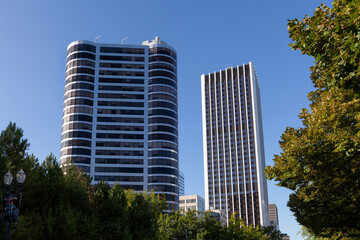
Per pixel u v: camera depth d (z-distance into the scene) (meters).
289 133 21.30
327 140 18.03
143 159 110.19
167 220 50.97
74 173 27.81
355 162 18.34
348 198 20.16
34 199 22.84
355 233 24.05
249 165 189.62
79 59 116.69
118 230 25.53
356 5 10.73
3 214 16.36
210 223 51.56
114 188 30.09
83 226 23.19
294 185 21.58
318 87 23.16
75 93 113.06
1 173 21.80
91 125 111.50
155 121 113.44
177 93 122.62
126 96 116.00
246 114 199.12
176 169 112.06
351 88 13.72
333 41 13.23
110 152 109.75
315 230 27.27
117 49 120.62
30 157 24.80
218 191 193.38
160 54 121.19
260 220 177.88
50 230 21.17
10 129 23.70
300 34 14.53
